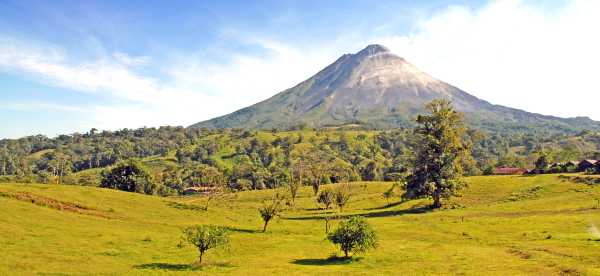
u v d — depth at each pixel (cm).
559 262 4097
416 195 11119
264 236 6788
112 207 8119
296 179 16950
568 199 9456
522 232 6253
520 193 11125
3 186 7756
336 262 4681
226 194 15062
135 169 14825
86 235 5562
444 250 5159
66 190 8575
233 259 4884
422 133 11481
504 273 3712
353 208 12112
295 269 4241
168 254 4994
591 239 5188
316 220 9644
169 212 8750
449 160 10900
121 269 4084
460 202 11150
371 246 4997
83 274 3759
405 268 4188
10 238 4844
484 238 6066
